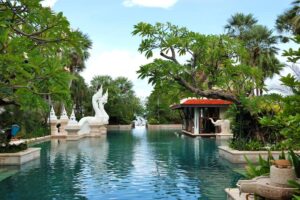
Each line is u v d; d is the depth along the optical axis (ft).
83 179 41.09
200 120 117.19
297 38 16.43
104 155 65.05
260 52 129.49
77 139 103.04
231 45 51.44
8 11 21.85
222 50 50.88
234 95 53.72
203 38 48.83
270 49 132.16
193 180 40.24
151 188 36.17
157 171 46.65
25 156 53.67
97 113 124.57
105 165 52.21
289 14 106.52
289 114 17.99
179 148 78.13
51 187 36.65
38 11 22.63
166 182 39.19
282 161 21.06
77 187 36.68
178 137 115.44
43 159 58.90
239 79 55.31
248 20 137.59
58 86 19.80
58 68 19.49
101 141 100.73
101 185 37.65
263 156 51.62
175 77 47.50
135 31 47.96
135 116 211.82
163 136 122.52
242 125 58.13
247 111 56.03
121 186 37.19
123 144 89.76
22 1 21.30
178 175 43.55
